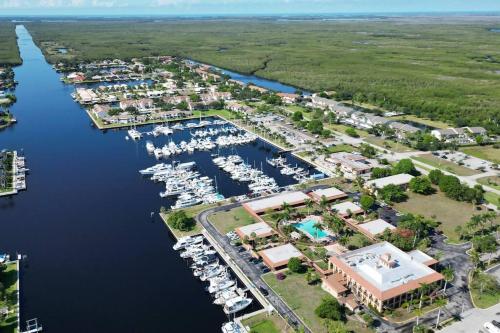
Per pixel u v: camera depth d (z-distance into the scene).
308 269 181.62
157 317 160.00
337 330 138.50
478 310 154.00
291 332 145.75
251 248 195.50
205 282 180.00
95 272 187.25
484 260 184.38
